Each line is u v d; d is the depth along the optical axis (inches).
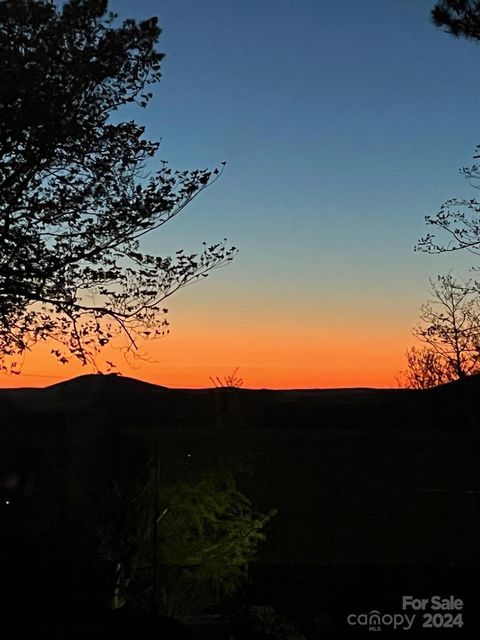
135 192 446.6
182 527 501.0
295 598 530.6
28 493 499.8
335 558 551.8
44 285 440.1
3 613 336.2
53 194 433.4
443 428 619.5
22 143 420.2
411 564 538.3
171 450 536.1
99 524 477.1
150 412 586.2
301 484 565.9
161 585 496.1
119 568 443.8
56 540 410.0
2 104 414.3
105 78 445.1
